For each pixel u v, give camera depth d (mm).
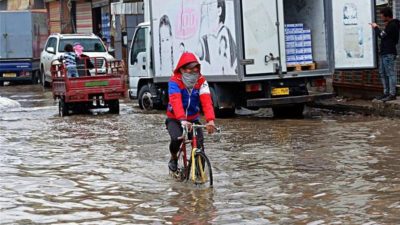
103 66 40781
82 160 20125
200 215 13273
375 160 18219
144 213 13648
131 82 36625
